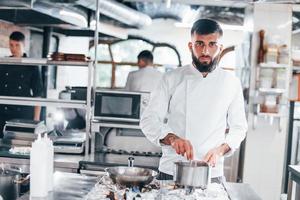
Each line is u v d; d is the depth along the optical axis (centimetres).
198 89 246
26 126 399
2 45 597
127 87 557
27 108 550
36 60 384
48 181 206
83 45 833
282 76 497
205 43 231
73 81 782
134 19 679
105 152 408
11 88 528
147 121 246
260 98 517
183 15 802
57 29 724
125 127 392
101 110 399
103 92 398
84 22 547
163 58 843
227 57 822
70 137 405
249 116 524
